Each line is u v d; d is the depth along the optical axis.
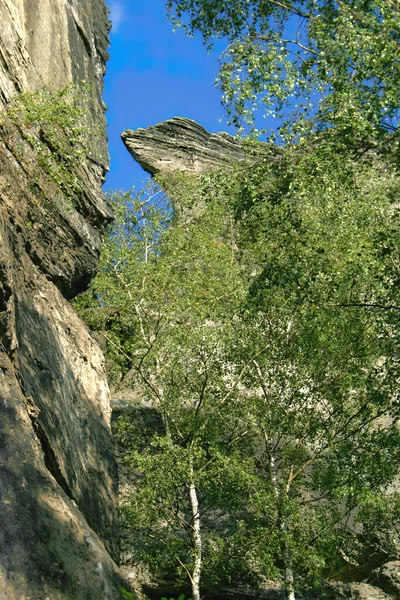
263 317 22.88
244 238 17.91
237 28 18.02
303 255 14.69
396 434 21.11
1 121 15.66
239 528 20.53
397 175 14.69
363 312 20.06
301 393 22.31
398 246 14.87
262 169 14.62
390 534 22.94
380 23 14.42
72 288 20.17
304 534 20.12
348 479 20.97
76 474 14.99
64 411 15.44
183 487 22.20
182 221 30.81
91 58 24.05
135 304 25.59
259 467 23.00
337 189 15.27
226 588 21.69
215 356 23.53
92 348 18.94
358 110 14.07
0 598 10.02
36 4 19.92
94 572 11.52
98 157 22.34
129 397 26.12
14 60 17.50
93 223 20.86
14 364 13.51
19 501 11.17
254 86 14.58
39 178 17.59
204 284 25.41
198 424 22.34
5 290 13.40
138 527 21.12
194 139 50.00
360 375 21.73
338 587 22.08
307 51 14.88
